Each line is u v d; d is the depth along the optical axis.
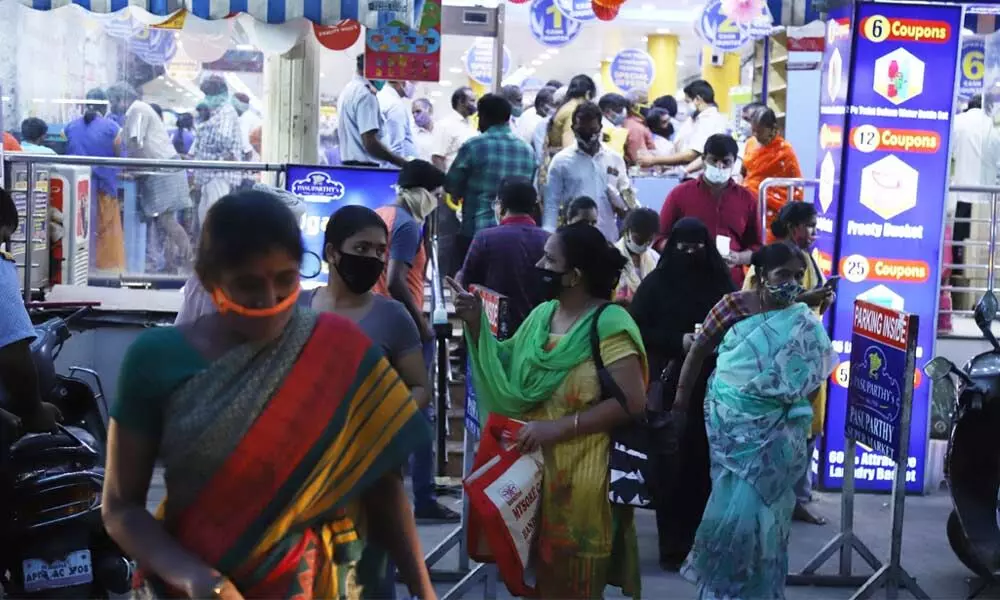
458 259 10.64
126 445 3.12
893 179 9.43
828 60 9.87
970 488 7.26
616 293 8.83
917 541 8.45
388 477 3.50
